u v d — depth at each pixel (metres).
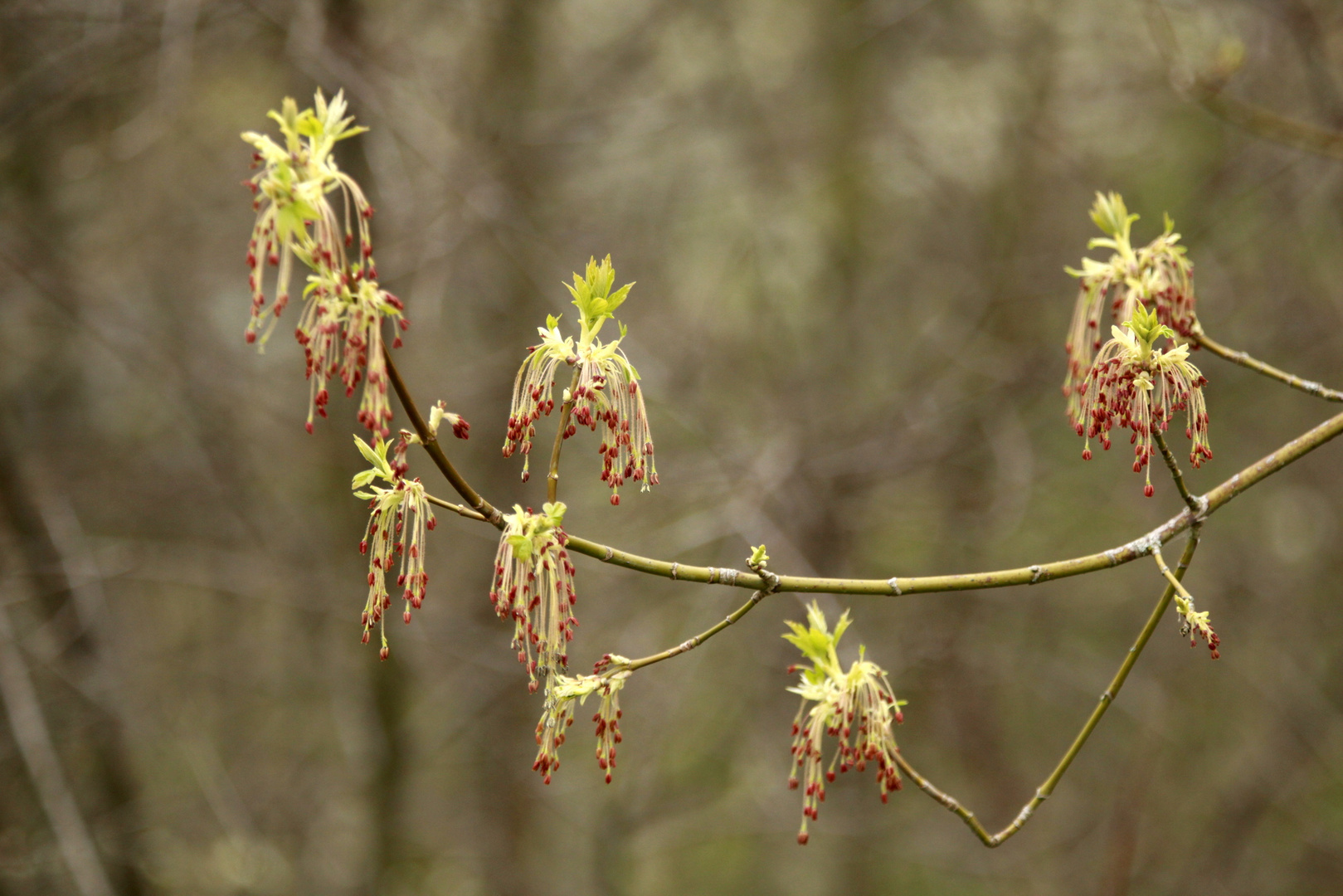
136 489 8.23
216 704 9.31
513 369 8.02
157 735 7.39
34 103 6.38
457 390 8.07
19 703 6.17
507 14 7.88
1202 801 9.27
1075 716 10.48
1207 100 4.91
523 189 7.72
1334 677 9.20
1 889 6.65
